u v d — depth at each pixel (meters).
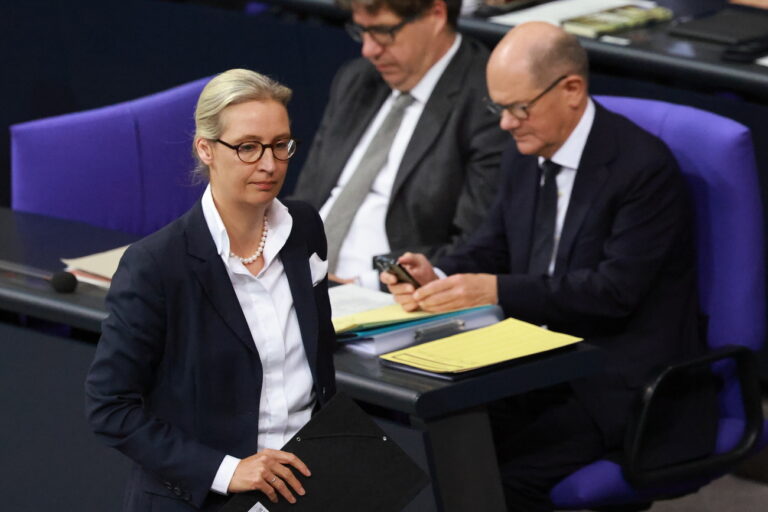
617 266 10.91
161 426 7.59
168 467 7.54
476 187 12.75
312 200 13.83
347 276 13.36
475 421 9.02
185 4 17.78
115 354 7.54
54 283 10.43
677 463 10.62
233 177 7.39
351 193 13.39
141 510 7.90
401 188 13.05
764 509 13.20
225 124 7.33
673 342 11.06
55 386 10.48
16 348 10.64
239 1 18.17
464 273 11.62
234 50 17.61
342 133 13.70
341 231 13.35
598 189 11.13
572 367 9.26
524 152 11.35
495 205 12.11
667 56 14.32
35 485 10.72
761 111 14.31
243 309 7.75
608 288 10.87
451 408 8.76
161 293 7.53
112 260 11.09
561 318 10.93
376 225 13.33
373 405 10.07
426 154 12.99
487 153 12.73
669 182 11.02
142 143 13.49
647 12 15.73
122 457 10.18
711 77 14.04
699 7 16.33
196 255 7.58
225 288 7.65
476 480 8.97
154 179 13.59
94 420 7.62
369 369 9.05
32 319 11.05
